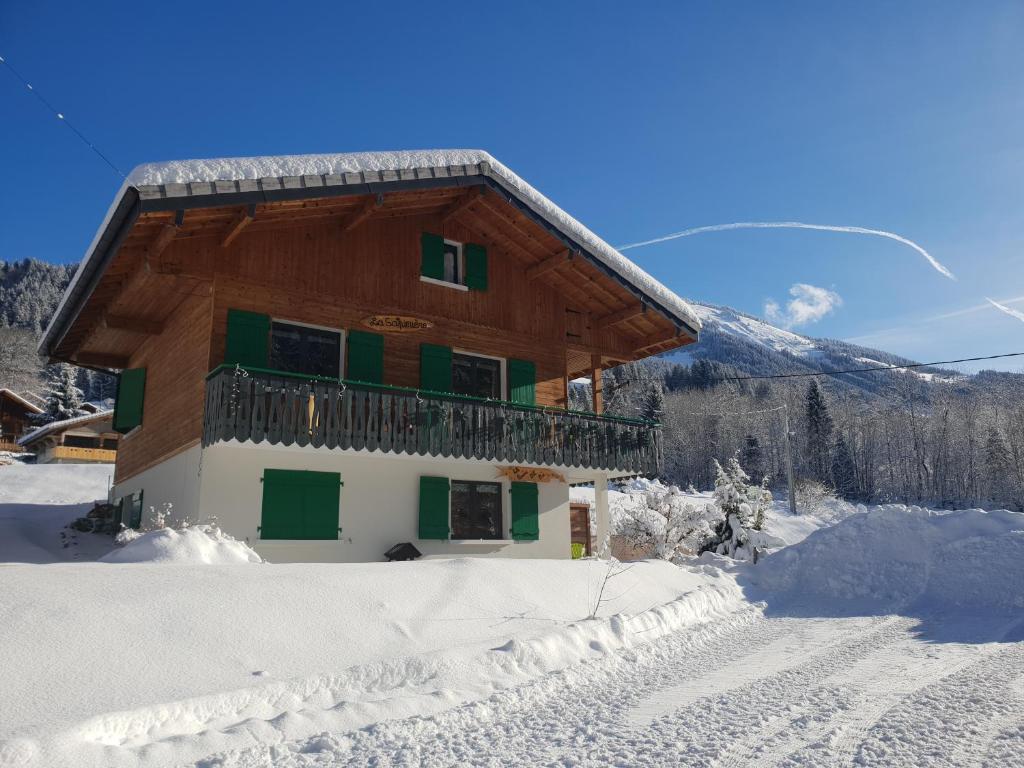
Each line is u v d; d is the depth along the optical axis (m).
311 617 6.15
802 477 72.56
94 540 15.30
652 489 18.41
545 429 14.95
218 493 11.74
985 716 5.04
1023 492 70.25
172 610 5.65
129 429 16.69
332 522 12.73
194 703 4.49
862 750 4.34
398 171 12.48
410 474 13.84
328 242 13.46
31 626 4.92
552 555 15.43
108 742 3.98
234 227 11.45
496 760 4.20
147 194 9.88
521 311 16.16
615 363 18.67
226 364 11.20
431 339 14.63
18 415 56.06
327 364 13.29
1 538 14.02
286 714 4.55
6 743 3.52
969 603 10.54
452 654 5.99
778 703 5.50
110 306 13.90
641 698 5.69
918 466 79.44
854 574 12.23
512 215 15.06
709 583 11.39
